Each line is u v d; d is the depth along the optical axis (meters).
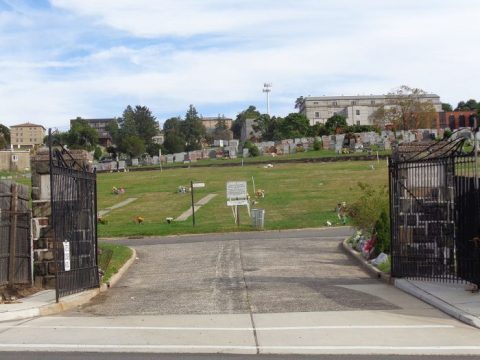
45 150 14.99
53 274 13.62
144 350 8.36
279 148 88.06
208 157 90.75
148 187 54.56
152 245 23.70
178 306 11.75
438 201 13.49
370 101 185.88
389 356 7.94
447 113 113.44
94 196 13.90
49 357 8.02
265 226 28.59
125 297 12.97
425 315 10.37
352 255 18.55
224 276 15.53
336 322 9.96
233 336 9.13
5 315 10.56
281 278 14.97
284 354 8.11
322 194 43.09
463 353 8.04
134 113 164.62
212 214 36.22
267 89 143.88
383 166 59.47
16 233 13.02
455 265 12.88
